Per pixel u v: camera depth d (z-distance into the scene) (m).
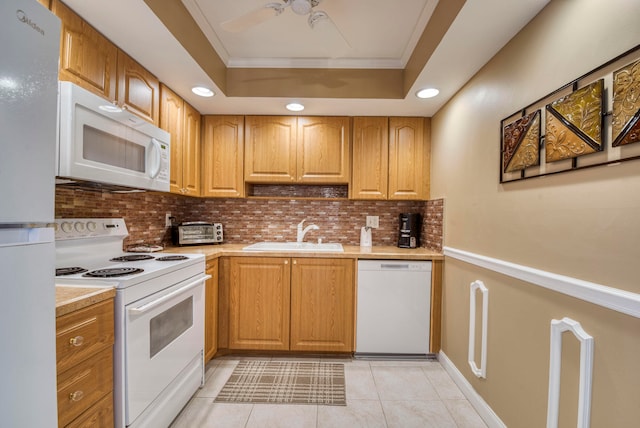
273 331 2.29
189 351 1.71
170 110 2.02
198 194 2.48
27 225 0.67
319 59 2.12
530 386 1.27
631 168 0.85
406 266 2.26
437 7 1.49
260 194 2.86
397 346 2.27
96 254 1.63
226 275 2.28
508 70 1.44
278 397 1.81
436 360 2.29
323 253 2.27
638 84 0.82
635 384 0.84
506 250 1.45
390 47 1.96
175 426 1.55
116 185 1.50
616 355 0.89
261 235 2.84
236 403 1.74
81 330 0.98
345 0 1.50
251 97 2.15
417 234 2.66
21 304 0.65
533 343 1.25
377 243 2.81
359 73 2.14
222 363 2.22
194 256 1.84
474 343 1.74
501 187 1.49
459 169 1.98
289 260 2.28
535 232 1.25
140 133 1.53
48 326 0.72
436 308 2.25
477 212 1.73
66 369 0.93
